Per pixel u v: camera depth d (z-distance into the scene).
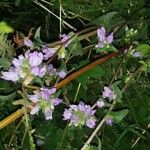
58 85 0.20
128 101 0.23
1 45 0.21
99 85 0.24
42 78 0.20
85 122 0.20
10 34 0.25
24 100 0.18
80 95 0.23
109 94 0.21
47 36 0.27
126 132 0.23
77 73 0.20
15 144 0.21
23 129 0.22
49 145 0.22
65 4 0.26
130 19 0.25
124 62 0.22
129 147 0.23
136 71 0.22
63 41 0.21
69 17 0.26
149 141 0.23
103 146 0.23
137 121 0.23
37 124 0.22
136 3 0.26
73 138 0.21
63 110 0.23
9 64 0.20
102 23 0.24
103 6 0.26
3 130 0.22
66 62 0.21
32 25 0.28
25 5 0.28
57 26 0.27
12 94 0.20
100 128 0.22
